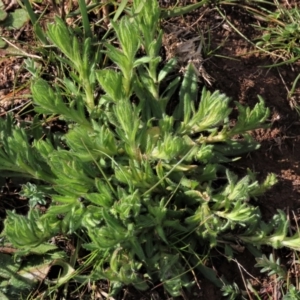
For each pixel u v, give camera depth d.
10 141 0.51
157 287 0.53
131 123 0.50
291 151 0.60
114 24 0.52
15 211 0.56
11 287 0.53
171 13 0.62
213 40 0.63
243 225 0.52
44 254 0.54
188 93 0.59
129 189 0.50
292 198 0.57
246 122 0.55
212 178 0.54
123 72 0.55
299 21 0.65
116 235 0.48
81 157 0.51
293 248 0.53
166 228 0.53
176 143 0.50
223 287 0.53
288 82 0.62
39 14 0.65
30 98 0.60
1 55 0.63
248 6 0.65
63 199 0.49
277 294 0.54
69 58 0.55
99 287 0.54
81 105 0.54
